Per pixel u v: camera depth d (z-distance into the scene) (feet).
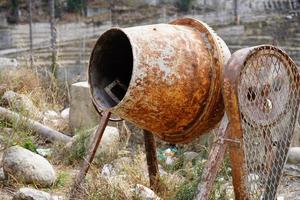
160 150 22.35
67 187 17.49
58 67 35.24
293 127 14.02
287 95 13.75
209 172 12.75
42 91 29.96
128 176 17.34
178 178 17.62
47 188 17.31
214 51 14.23
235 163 12.91
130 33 13.76
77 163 20.35
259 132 13.30
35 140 23.20
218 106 14.33
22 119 23.44
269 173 13.79
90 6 63.93
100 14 63.46
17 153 17.53
